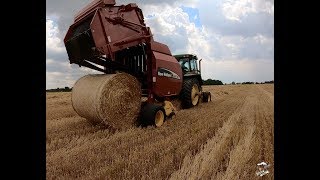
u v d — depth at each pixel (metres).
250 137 6.10
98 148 5.38
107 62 7.87
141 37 8.01
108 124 7.01
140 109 7.72
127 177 3.78
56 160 4.61
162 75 8.71
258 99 17.70
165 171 4.05
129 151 5.18
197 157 4.62
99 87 6.90
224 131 6.88
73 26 7.79
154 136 6.48
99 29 7.00
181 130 7.05
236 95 22.25
